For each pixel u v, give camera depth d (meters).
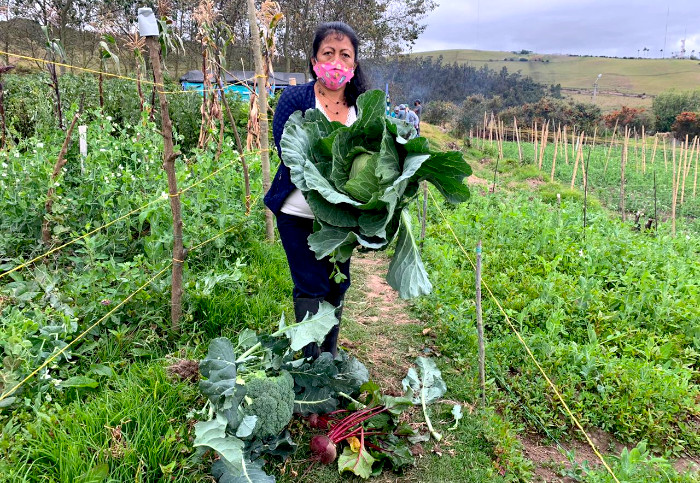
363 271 5.95
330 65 2.71
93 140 5.61
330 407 2.80
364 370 2.95
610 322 4.73
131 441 2.47
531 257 6.42
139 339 3.44
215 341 2.49
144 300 3.59
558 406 3.38
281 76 25.42
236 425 2.40
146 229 4.97
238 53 33.50
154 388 2.81
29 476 2.25
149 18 3.05
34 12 21.70
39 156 5.05
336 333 3.21
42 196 4.45
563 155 26.92
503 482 2.69
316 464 2.66
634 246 6.90
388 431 2.80
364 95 2.48
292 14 32.50
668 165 26.25
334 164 2.52
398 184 2.35
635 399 3.49
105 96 10.15
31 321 2.98
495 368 3.73
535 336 4.03
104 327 3.44
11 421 2.42
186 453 2.53
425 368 3.26
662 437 3.30
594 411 3.42
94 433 2.52
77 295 3.44
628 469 2.74
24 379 2.68
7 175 4.65
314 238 2.47
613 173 22.17
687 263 6.95
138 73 6.39
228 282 4.25
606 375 3.66
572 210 10.16
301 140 2.57
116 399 2.76
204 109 7.70
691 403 3.53
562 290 5.12
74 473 2.25
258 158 6.87
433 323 4.44
